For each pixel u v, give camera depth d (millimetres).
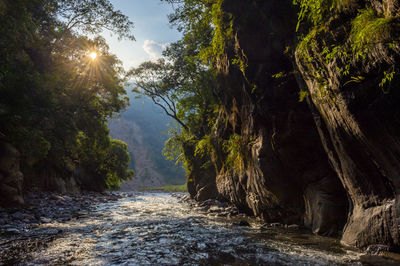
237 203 12391
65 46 22297
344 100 4391
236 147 10984
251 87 8586
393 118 3842
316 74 5148
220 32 9406
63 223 9453
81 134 26500
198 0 11680
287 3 6734
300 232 7414
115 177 42469
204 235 7141
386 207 4602
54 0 20375
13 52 14609
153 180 124250
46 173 22406
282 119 7672
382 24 3223
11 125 13828
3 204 12344
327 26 4629
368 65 3783
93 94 25484
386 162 4344
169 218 10805
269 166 8328
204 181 19453
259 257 4949
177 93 24828
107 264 4660
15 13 13836
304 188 7996
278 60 7598
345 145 5078
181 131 24125
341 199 6840
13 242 6395
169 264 4633
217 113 16375
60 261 4832
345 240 5734
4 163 12594
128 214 12375
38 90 16156
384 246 4609
